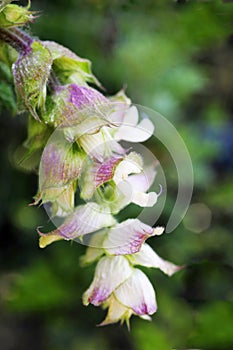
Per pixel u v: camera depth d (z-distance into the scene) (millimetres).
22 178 589
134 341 620
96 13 511
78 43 520
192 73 654
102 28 522
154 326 553
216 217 718
